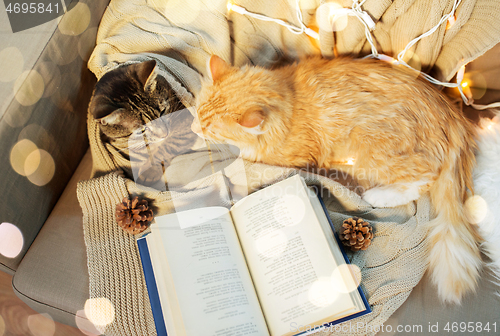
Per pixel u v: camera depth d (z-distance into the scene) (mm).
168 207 930
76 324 884
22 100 879
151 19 972
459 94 973
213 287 815
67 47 935
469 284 844
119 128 944
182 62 998
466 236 866
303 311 810
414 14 871
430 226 892
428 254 879
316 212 851
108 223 917
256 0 930
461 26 872
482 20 848
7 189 885
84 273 894
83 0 944
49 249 918
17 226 913
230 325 801
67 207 961
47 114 923
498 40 848
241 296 819
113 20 980
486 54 914
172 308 801
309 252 827
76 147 1008
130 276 878
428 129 899
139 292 868
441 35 883
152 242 843
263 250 846
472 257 854
